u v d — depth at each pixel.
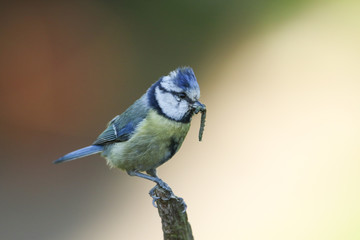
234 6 15.83
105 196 10.84
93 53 15.11
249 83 13.51
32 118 13.36
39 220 10.16
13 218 10.17
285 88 13.07
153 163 6.51
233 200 10.23
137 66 14.93
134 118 6.38
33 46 15.03
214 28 15.61
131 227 9.84
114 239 9.56
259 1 15.61
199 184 10.80
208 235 9.40
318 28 14.34
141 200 10.62
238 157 11.38
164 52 15.30
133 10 16.52
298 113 12.41
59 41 15.38
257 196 10.22
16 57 14.68
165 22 16.12
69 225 10.03
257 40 14.65
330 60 13.40
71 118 13.47
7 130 12.90
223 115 12.80
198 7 16.12
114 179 11.37
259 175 10.78
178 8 16.23
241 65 14.17
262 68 13.76
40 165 11.87
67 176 11.51
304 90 12.84
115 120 6.74
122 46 15.55
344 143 11.29
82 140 12.72
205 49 14.97
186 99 6.21
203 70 14.42
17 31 15.22
